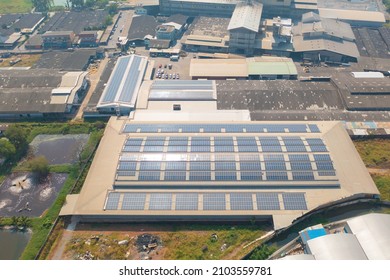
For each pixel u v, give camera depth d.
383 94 137.38
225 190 98.00
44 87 148.88
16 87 149.62
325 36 185.75
